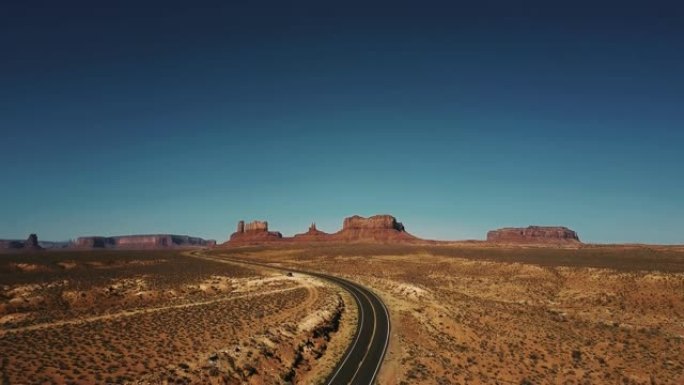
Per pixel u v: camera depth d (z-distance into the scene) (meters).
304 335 46.88
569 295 81.62
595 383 37.91
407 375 38.81
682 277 77.69
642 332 54.09
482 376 39.47
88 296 76.00
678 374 39.44
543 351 45.69
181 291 83.50
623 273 85.88
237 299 68.81
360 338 49.50
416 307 64.50
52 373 32.12
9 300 71.69
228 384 33.62
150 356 37.25
